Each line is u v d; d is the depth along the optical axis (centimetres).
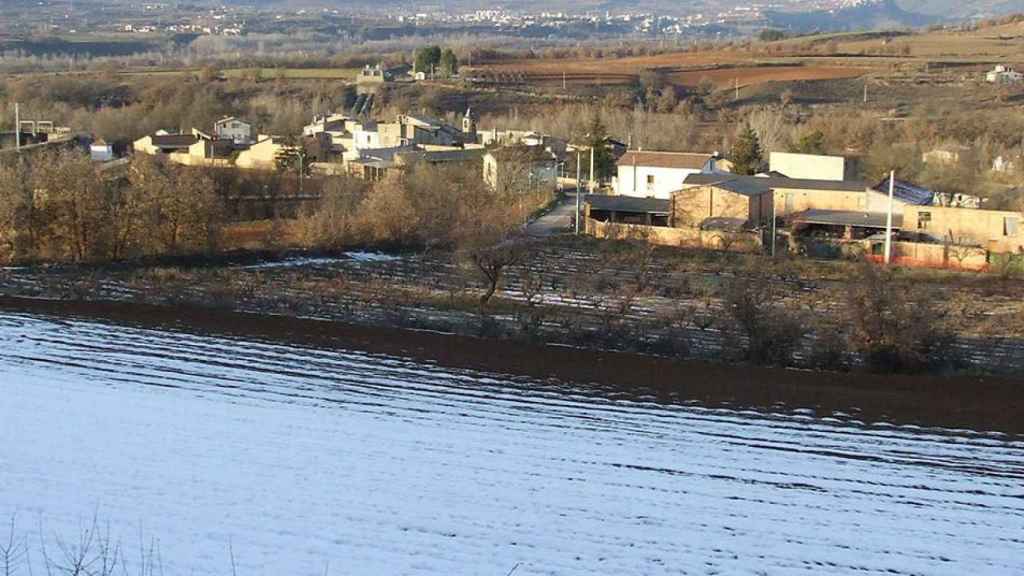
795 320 3866
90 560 2242
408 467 2819
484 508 2573
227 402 3306
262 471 2784
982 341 4003
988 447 2997
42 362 3669
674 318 4244
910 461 2892
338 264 5297
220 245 5588
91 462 2830
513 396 3384
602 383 3506
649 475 2783
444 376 3569
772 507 2600
